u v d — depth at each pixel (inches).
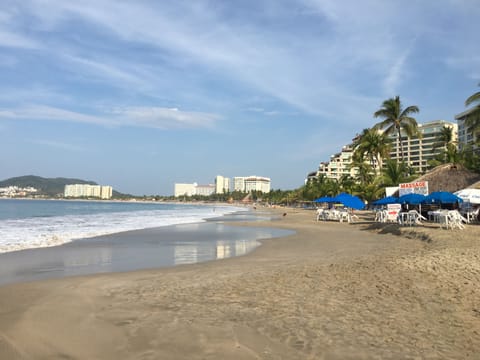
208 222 1409.9
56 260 475.5
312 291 285.6
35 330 207.9
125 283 328.5
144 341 191.3
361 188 2050.9
